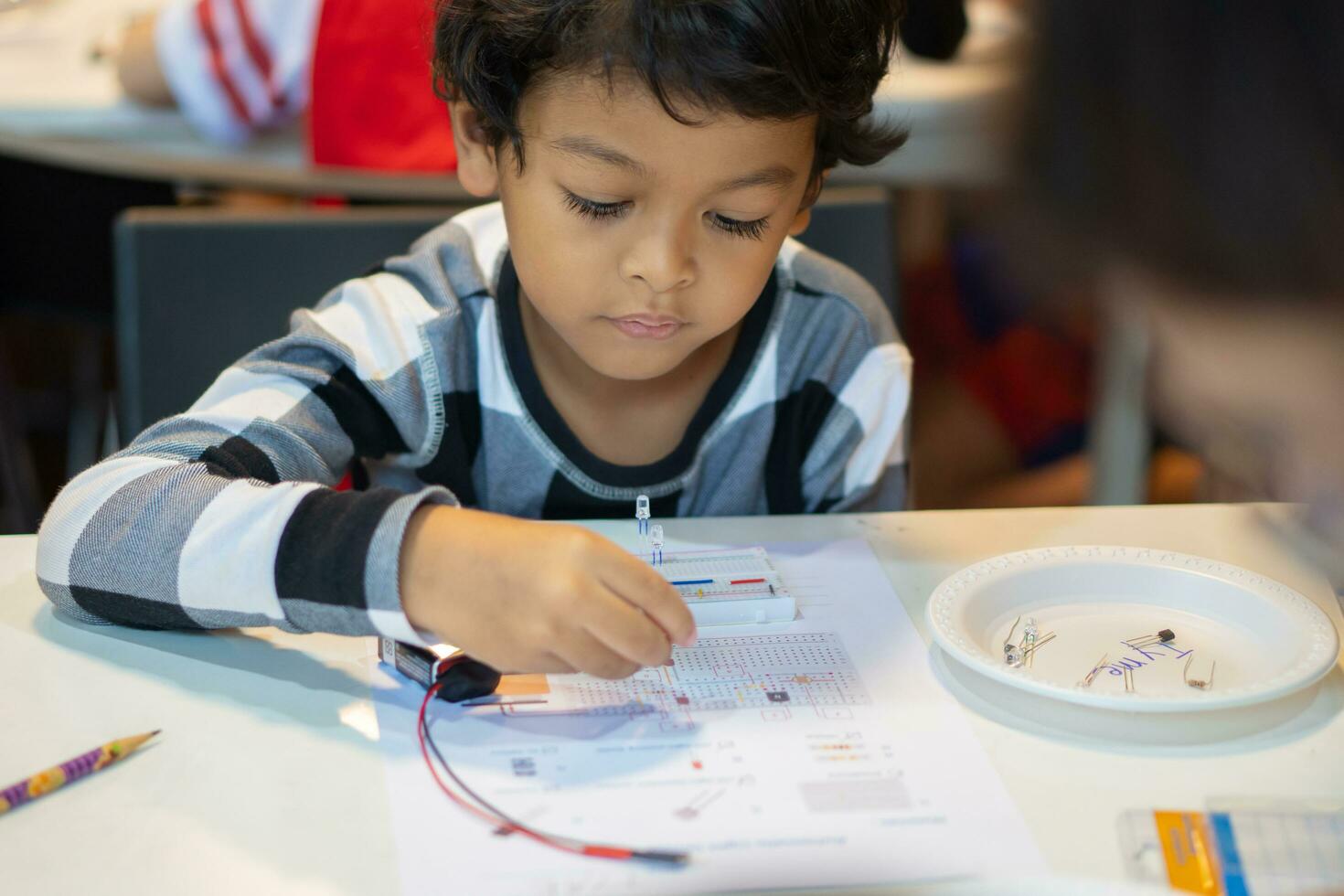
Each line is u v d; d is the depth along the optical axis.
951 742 0.67
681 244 0.83
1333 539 0.20
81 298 2.08
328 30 1.89
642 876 0.56
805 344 1.12
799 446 1.13
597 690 0.72
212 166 2.00
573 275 0.86
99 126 1.92
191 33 1.87
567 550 0.69
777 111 0.78
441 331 1.04
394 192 2.04
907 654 0.76
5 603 0.81
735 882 0.56
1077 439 1.57
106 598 0.76
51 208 2.03
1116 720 0.69
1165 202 0.17
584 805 0.61
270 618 0.74
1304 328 0.17
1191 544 0.92
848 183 1.69
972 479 1.83
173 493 0.79
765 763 0.65
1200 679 0.73
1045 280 0.19
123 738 0.66
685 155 0.79
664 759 0.65
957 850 0.59
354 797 0.62
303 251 1.23
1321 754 0.67
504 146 0.88
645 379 0.97
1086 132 0.18
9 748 0.65
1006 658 0.75
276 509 0.75
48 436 2.47
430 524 0.73
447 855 0.57
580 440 1.09
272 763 0.64
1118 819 0.61
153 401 1.21
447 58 0.91
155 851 0.57
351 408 0.98
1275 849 0.59
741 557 0.87
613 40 0.75
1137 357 0.20
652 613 0.70
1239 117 0.17
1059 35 0.18
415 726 0.68
